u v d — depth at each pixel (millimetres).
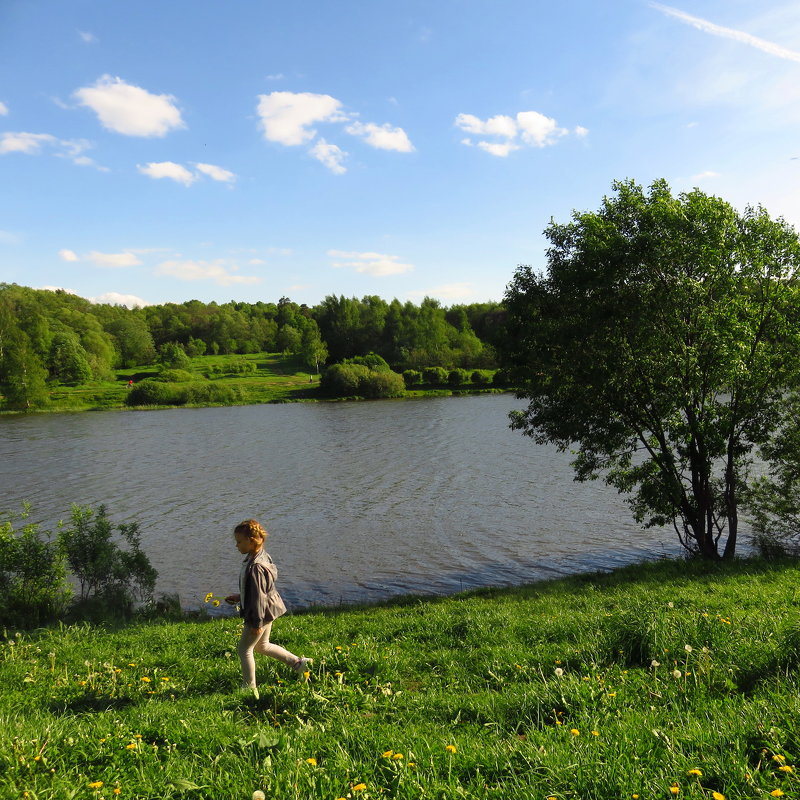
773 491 19453
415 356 147000
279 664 6793
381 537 26391
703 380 17297
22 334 111000
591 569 21547
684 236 16812
